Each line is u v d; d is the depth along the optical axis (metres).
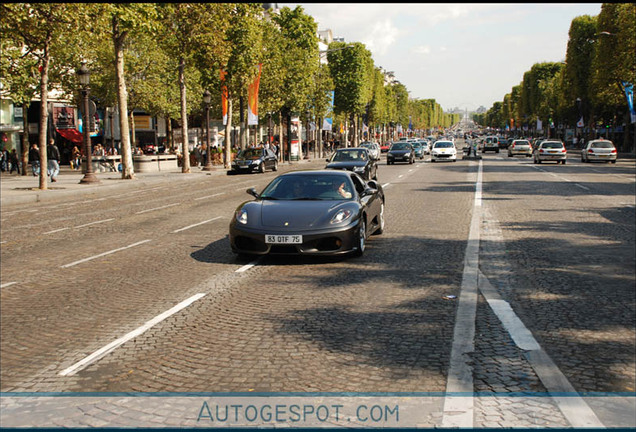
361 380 4.47
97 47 40.28
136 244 11.26
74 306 6.88
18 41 23.05
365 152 24.42
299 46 51.94
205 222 14.11
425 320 5.96
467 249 9.82
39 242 11.93
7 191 23.08
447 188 21.62
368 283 7.62
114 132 60.06
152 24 27.05
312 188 10.10
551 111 101.25
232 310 6.47
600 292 7.05
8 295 7.57
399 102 151.25
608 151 40.72
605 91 59.53
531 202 16.81
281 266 8.84
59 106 48.19
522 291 7.12
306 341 5.38
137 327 5.95
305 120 59.84
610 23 57.16
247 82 40.53
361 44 72.50
